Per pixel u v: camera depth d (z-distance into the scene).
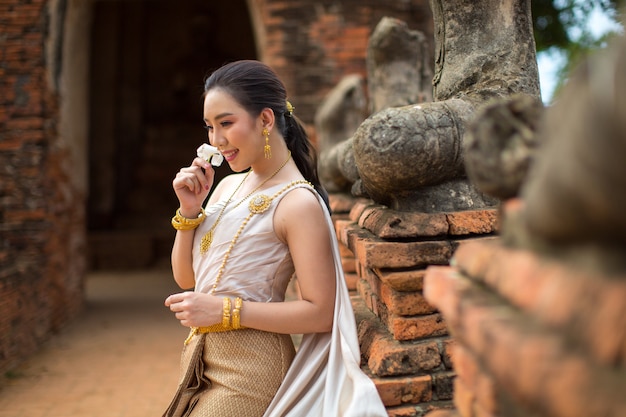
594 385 0.63
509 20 2.02
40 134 5.78
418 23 6.72
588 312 0.65
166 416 1.83
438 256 1.74
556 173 0.69
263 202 1.82
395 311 1.75
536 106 0.99
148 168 13.21
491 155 0.98
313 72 6.59
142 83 13.65
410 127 1.72
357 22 6.64
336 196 3.38
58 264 6.02
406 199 1.84
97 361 4.68
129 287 9.00
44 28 5.83
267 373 1.74
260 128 1.85
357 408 1.54
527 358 0.69
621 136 0.61
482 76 2.01
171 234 11.62
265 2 6.62
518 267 0.81
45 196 5.76
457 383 1.08
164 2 14.05
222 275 1.81
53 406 3.60
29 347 4.93
